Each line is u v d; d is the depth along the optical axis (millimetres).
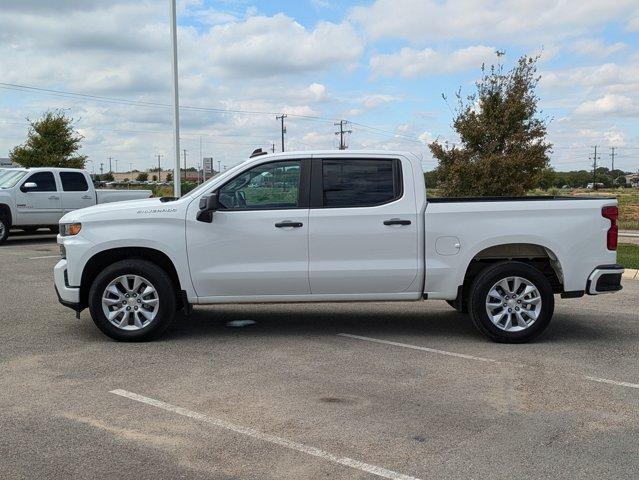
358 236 6801
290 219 6766
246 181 6879
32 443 4254
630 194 84875
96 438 4340
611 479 3773
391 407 4945
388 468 3904
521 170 15047
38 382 5520
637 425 4629
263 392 5277
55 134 31062
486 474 3832
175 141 19547
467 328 7711
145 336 6863
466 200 7191
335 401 5074
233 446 4219
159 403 5012
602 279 6922
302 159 6902
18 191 16922
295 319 8164
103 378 5637
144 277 6805
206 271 6793
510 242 6844
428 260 6871
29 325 7703
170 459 4023
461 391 5336
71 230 6809
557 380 5652
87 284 6984
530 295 6918
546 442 4309
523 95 15352
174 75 19359
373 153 6934
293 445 4234
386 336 7270
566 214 6875
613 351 6645
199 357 6324
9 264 13250
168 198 8016
